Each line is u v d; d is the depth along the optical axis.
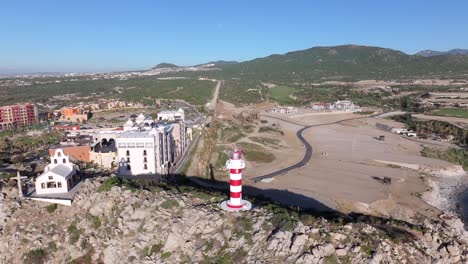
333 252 75.00
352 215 115.25
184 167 164.12
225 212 91.19
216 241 85.06
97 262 89.56
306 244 77.38
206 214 91.00
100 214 96.50
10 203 99.06
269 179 160.12
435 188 155.88
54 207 99.56
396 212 127.31
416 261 77.19
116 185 102.19
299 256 75.25
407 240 82.81
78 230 95.00
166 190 102.69
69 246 92.06
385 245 77.44
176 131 184.62
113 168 148.88
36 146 196.25
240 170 91.81
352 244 76.88
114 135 178.00
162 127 159.88
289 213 88.94
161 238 89.19
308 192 143.62
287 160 193.88
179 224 89.62
